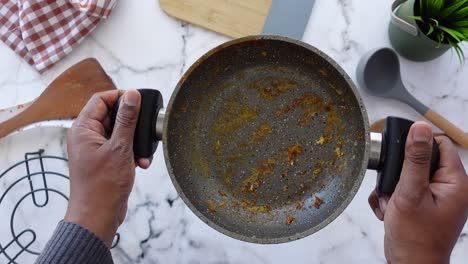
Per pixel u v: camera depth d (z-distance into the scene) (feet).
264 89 2.05
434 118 2.43
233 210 2.00
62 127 2.56
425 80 2.55
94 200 1.77
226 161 2.03
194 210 1.74
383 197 1.88
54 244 1.71
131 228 2.58
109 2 2.52
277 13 2.55
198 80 2.01
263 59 2.04
